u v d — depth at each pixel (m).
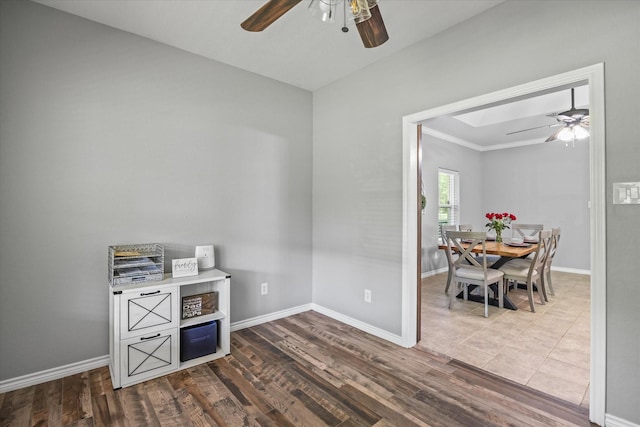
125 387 2.11
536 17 1.97
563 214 5.86
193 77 2.82
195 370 2.32
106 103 2.39
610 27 1.71
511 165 6.50
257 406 1.91
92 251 2.35
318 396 2.01
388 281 2.86
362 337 2.92
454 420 1.79
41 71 2.14
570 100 4.25
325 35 2.53
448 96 2.41
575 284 4.90
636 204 1.63
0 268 2.03
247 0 2.12
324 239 3.54
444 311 3.65
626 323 1.67
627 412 1.67
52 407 1.89
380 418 1.80
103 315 2.39
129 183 2.50
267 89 3.30
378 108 2.94
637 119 1.63
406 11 2.21
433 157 5.62
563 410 1.87
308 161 3.66
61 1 2.12
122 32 2.46
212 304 2.62
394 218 2.81
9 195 2.05
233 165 3.06
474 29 2.26
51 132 2.18
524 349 2.67
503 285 4.13
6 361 2.05
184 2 2.14
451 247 4.39
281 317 3.44
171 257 2.71
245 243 3.16
